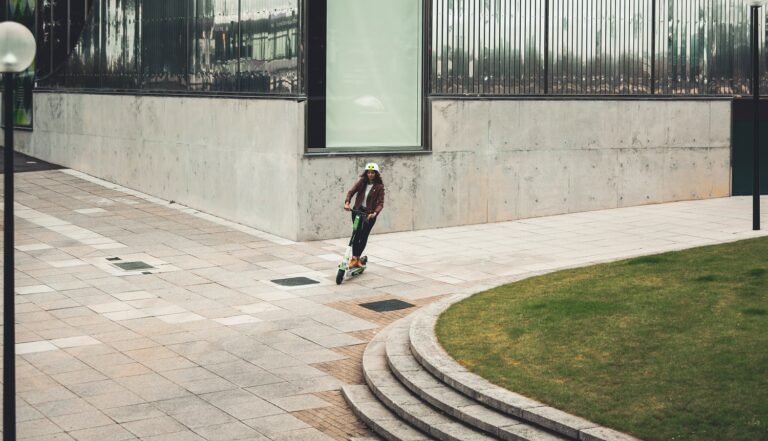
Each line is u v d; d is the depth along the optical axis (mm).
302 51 20438
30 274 17469
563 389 10242
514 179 23219
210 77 23531
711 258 15836
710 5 25688
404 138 22016
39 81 31781
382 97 21672
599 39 24172
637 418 9250
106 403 11125
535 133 23406
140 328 14188
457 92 22375
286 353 13078
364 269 17656
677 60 25359
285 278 17391
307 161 20578
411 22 21891
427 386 10961
